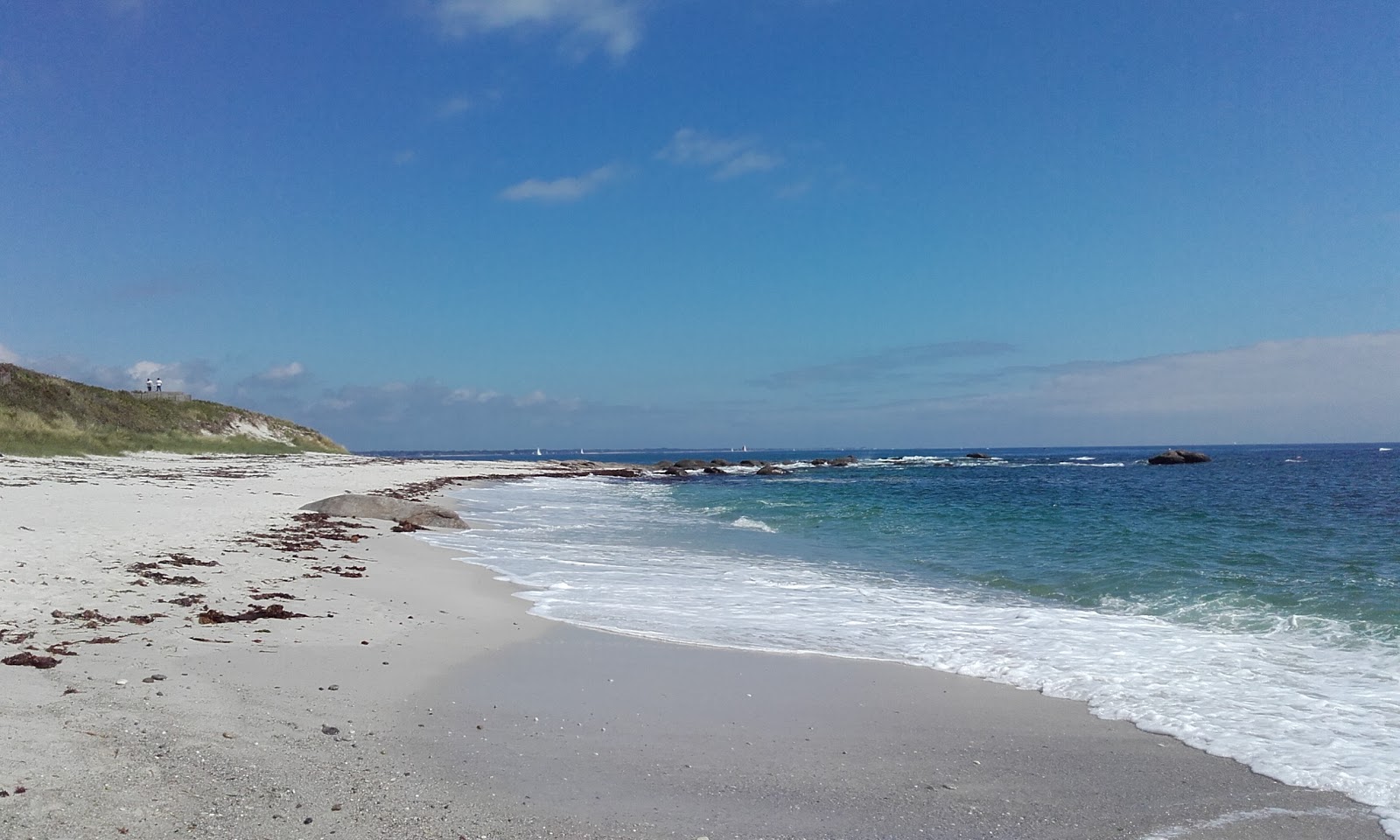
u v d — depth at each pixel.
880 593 13.67
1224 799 5.43
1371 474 55.62
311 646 8.47
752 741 6.42
